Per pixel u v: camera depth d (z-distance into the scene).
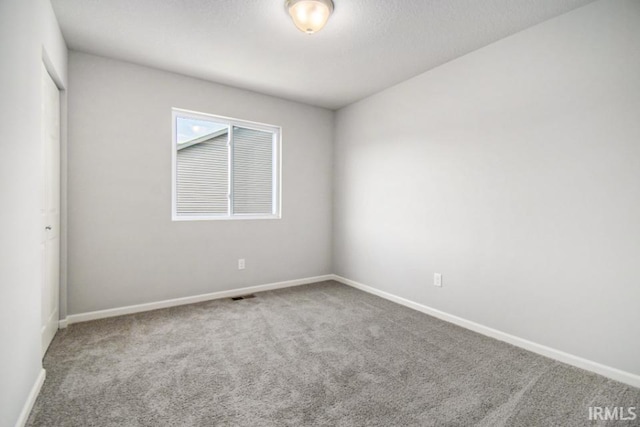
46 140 2.16
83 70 2.68
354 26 2.25
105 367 1.96
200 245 3.32
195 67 2.97
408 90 3.21
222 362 2.04
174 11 2.09
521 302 2.32
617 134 1.86
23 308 1.46
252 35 2.39
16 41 1.37
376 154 3.63
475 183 2.61
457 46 2.53
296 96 3.75
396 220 3.37
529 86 2.26
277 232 3.86
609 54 1.89
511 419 1.52
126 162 2.88
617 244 1.87
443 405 1.63
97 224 2.76
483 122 2.55
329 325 2.70
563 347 2.10
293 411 1.57
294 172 3.98
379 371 1.96
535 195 2.23
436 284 2.94
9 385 1.29
